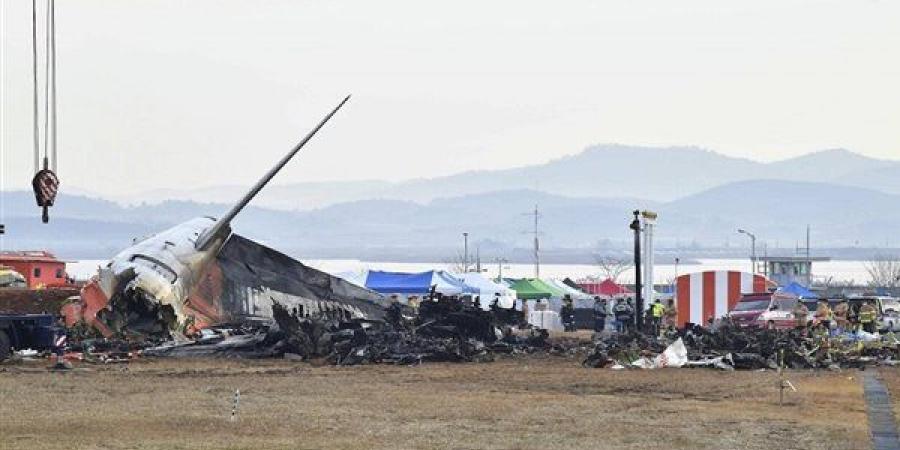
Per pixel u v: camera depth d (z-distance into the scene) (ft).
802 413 402.31
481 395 451.12
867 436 350.23
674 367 587.68
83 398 422.82
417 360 601.62
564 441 336.08
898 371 581.94
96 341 627.46
